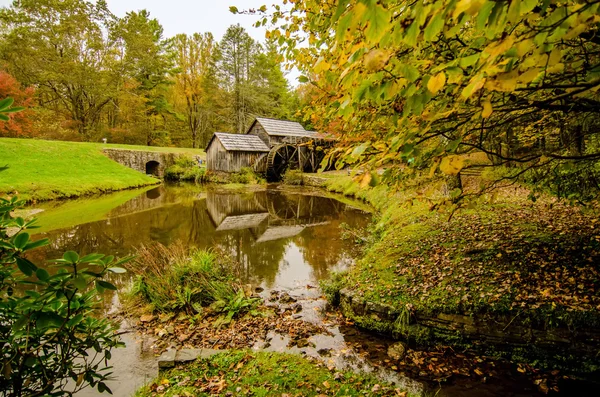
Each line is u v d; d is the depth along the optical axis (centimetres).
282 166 2672
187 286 525
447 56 190
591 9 93
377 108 226
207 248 858
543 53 103
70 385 336
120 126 3353
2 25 2627
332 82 216
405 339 406
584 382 326
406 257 550
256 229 1084
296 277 659
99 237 951
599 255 434
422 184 278
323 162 220
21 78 2553
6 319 153
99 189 1831
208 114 3809
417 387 329
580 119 274
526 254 471
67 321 153
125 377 352
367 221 1150
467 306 393
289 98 4131
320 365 361
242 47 3688
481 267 462
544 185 407
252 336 432
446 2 102
